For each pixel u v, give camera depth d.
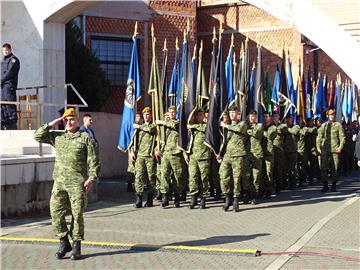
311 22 13.98
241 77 14.72
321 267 7.02
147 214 11.64
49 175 12.16
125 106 14.57
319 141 15.42
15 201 11.29
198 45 27.66
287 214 11.39
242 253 7.77
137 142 12.77
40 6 17.62
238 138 11.88
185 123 12.59
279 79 18.00
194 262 7.40
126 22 24.06
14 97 14.37
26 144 13.72
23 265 7.36
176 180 12.59
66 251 7.77
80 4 17.30
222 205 12.94
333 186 15.44
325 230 9.51
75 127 7.85
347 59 13.69
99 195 14.91
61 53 18.12
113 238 9.05
